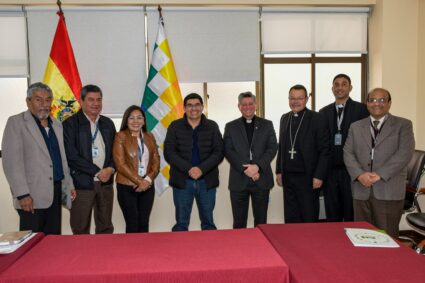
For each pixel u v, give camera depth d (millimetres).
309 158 2818
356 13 3682
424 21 3516
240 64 3539
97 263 1270
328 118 2977
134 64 3436
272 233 1626
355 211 2641
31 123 2311
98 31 3377
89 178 2604
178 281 1184
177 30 3455
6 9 3242
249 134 2928
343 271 1198
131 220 2723
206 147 2859
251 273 1205
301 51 3625
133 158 2715
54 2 3318
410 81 3650
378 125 2543
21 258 1332
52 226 2430
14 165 2248
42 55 3312
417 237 3705
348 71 3785
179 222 2891
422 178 3510
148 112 3318
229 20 3502
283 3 3537
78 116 2646
